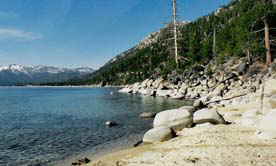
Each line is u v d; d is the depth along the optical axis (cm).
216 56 6544
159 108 3688
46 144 1772
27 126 2555
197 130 1661
